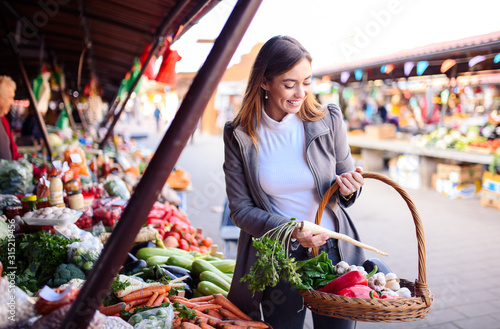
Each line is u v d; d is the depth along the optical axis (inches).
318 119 78.3
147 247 137.8
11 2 206.1
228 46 52.2
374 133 512.1
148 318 79.8
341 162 82.5
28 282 93.2
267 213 76.4
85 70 465.4
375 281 71.6
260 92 77.3
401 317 62.7
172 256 126.7
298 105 74.1
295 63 70.6
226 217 207.0
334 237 73.4
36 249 99.0
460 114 519.8
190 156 684.7
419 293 65.4
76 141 312.2
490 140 396.8
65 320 55.2
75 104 547.2
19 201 130.4
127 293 91.3
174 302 89.5
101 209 142.2
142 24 208.4
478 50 202.7
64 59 409.1
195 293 110.1
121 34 256.7
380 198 385.7
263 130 78.8
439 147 399.9
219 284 111.1
